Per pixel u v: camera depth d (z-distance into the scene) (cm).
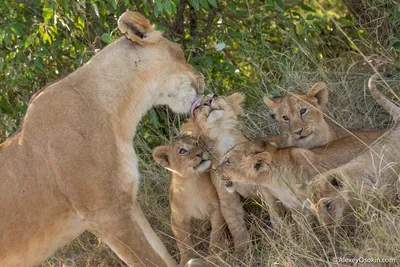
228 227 1016
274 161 917
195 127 1024
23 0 1245
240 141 1017
